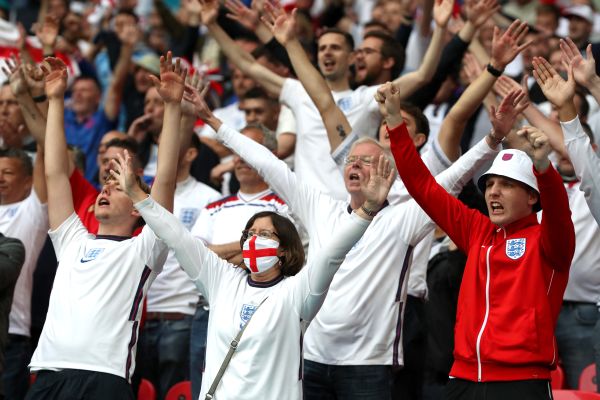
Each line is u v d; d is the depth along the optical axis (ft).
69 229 75.82
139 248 73.10
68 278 72.84
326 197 77.41
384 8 134.51
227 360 65.05
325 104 86.12
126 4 153.38
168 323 90.68
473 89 78.89
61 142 77.41
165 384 90.33
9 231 92.94
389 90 67.97
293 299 65.21
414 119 85.40
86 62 137.90
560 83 68.90
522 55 119.24
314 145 91.86
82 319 70.95
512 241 65.00
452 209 67.82
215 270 68.08
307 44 116.26
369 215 63.26
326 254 63.87
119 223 75.20
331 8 134.51
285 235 67.87
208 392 65.05
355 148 76.07
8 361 91.71
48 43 101.09
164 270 91.25
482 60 104.22
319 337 75.05
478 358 63.87
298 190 77.15
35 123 88.12
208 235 88.48
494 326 63.67
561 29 132.57
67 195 76.59
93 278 72.13
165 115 73.26
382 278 74.59
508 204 65.05
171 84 73.26
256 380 64.28
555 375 84.84
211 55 139.64
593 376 80.84
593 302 86.12
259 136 93.09
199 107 78.33
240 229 86.22
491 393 63.16
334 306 74.59
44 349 71.61
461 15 115.44
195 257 67.62
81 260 73.41
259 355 64.49
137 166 94.53
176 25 146.00
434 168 80.38
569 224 62.23
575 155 67.82
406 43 116.37
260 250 66.49
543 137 60.90
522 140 66.74
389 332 74.33
